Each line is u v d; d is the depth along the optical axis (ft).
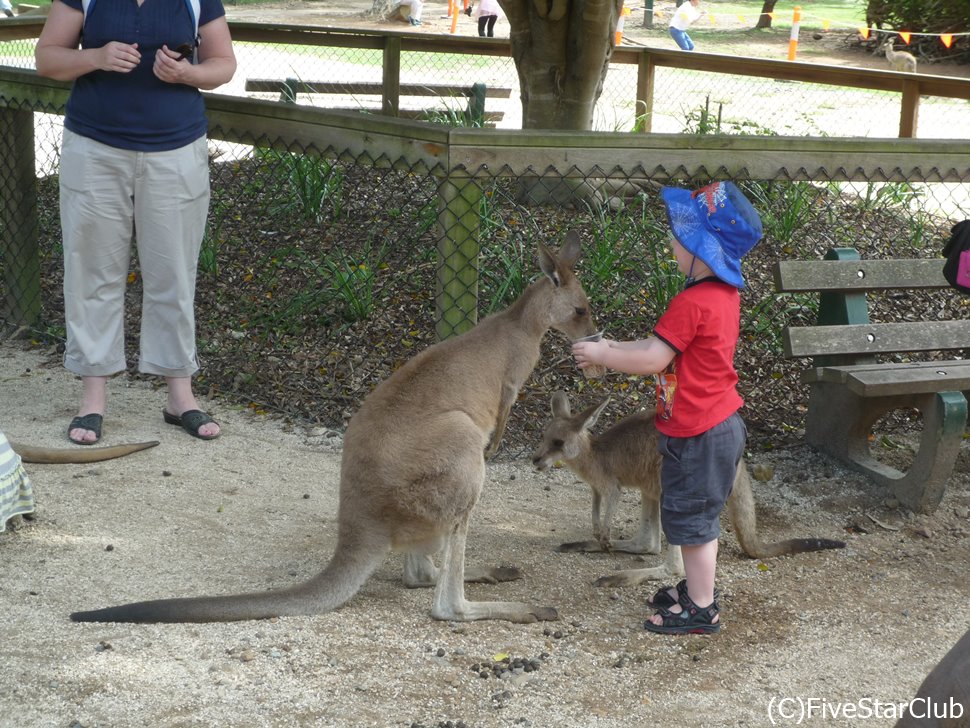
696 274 11.87
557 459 13.93
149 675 10.46
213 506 15.01
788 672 11.57
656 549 14.62
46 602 11.89
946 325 17.66
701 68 35.60
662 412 12.00
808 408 18.42
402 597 12.85
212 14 16.75
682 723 10.43
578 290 14.02
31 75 19.88
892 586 13.76
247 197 27.66
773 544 14.53
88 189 16.35
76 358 17.12
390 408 12.14
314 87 36.17
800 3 111.14
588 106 29.76
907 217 28.91
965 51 73.67
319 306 22.31
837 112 50.49
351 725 9.91
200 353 20.72
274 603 11.59
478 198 16.39
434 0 112.37
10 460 13.41
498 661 11.34
